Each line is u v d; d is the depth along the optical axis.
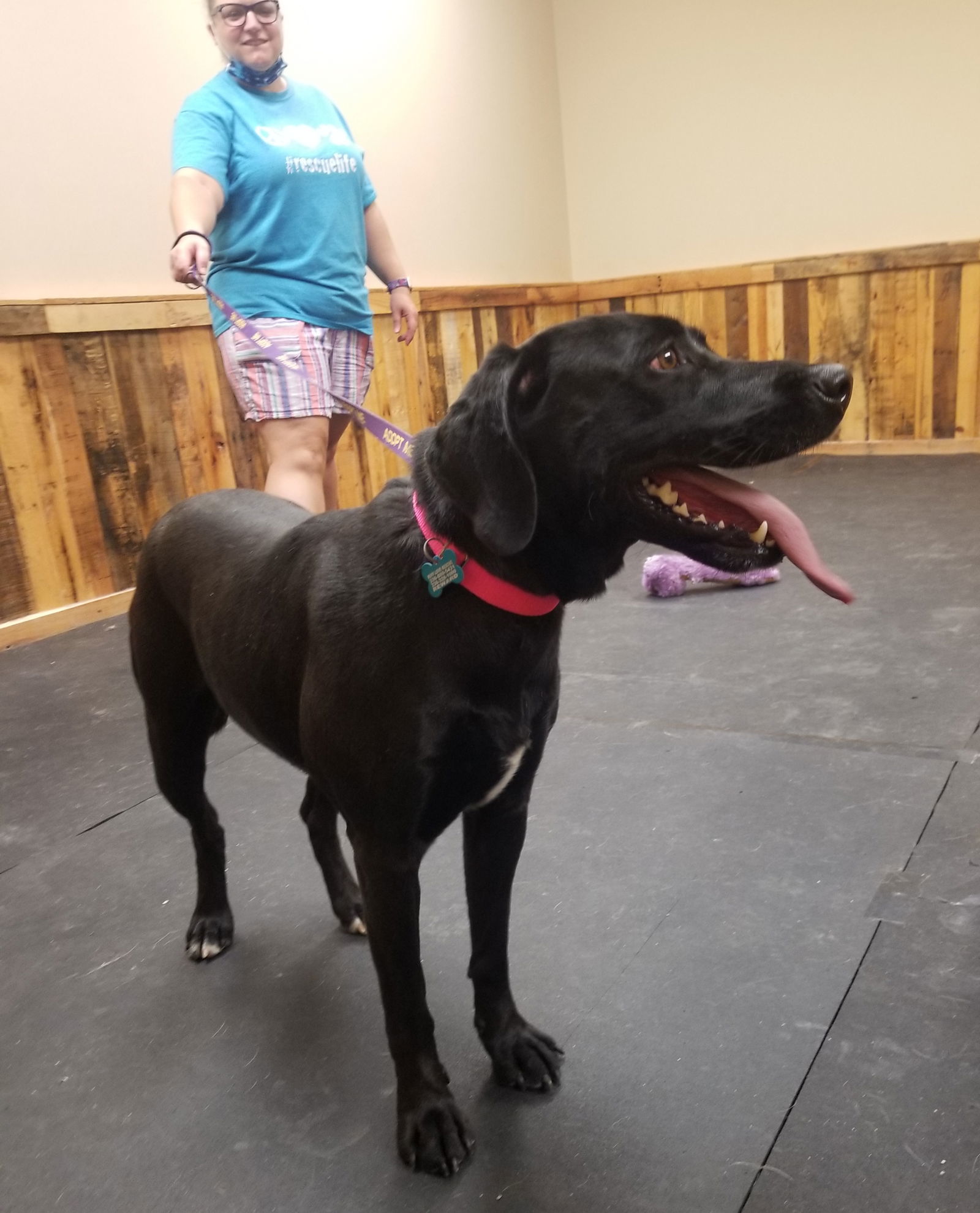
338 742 1.43
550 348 1.42
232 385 3.28
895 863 2.08
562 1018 1.72
